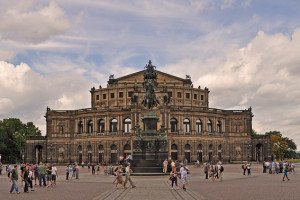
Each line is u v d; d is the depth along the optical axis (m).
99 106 178.62
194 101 177.75
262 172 107.94
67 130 171.62
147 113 93.12
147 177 78.88
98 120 165.38
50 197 46.19
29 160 173.00
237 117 173.88
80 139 168.25
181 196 46.34
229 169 122.00
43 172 62.44
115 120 163.12
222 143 170.12
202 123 165.25
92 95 182.12
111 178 82.25
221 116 171.50
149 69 99.94
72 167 87.81
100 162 163.12
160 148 88.56
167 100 158.75
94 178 83.06
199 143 162.88
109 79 181.62
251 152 174.38
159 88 161.00
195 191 52.66
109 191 52.88
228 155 171.62
